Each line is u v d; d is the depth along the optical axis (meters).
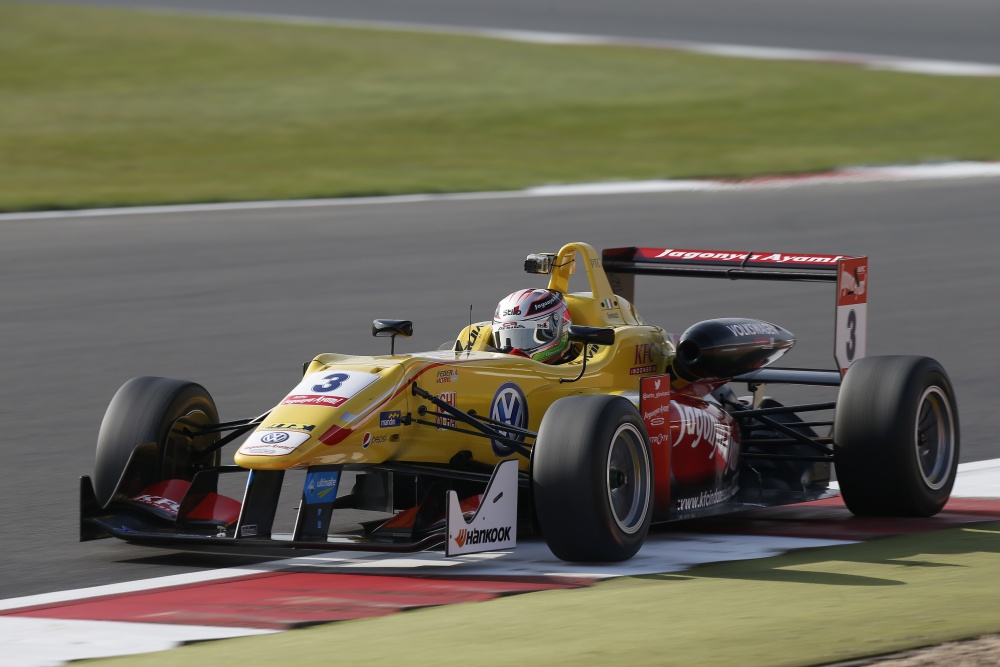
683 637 18.03
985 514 27.28
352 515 28.28
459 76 129.25
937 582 21.23
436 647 17.80
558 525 22.48
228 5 187.50
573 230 70.38
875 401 26.20
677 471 26.12
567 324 27.47
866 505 26.80
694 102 117.44
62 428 36.00
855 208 76.94
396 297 55.41
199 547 23.17
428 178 86.69
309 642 18.25
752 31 169.12
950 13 185.38
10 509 27.91
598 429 22.44
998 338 48.16
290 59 137.88
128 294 56.22
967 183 85.00
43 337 48.56
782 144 100.31
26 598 21.52
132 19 161.62
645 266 31.48
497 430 25.58
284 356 45.34
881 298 55.72
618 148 98.75
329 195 81.50
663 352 28.98
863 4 192.38
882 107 115.25
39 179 85.31
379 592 21.30
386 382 24.09
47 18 158.88
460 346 27.97
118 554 24.50
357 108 113.81
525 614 19.48
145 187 83.25
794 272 29.88
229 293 56.38
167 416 25.27
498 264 62.12
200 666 17.27
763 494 28.34
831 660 16.84
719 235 68.94
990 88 124.19
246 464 22.72
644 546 24.66
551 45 150.88
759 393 31.75
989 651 17.02
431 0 198.25
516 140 101.88
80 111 110.69
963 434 35.00
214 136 102.06
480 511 22.42
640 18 181.12
